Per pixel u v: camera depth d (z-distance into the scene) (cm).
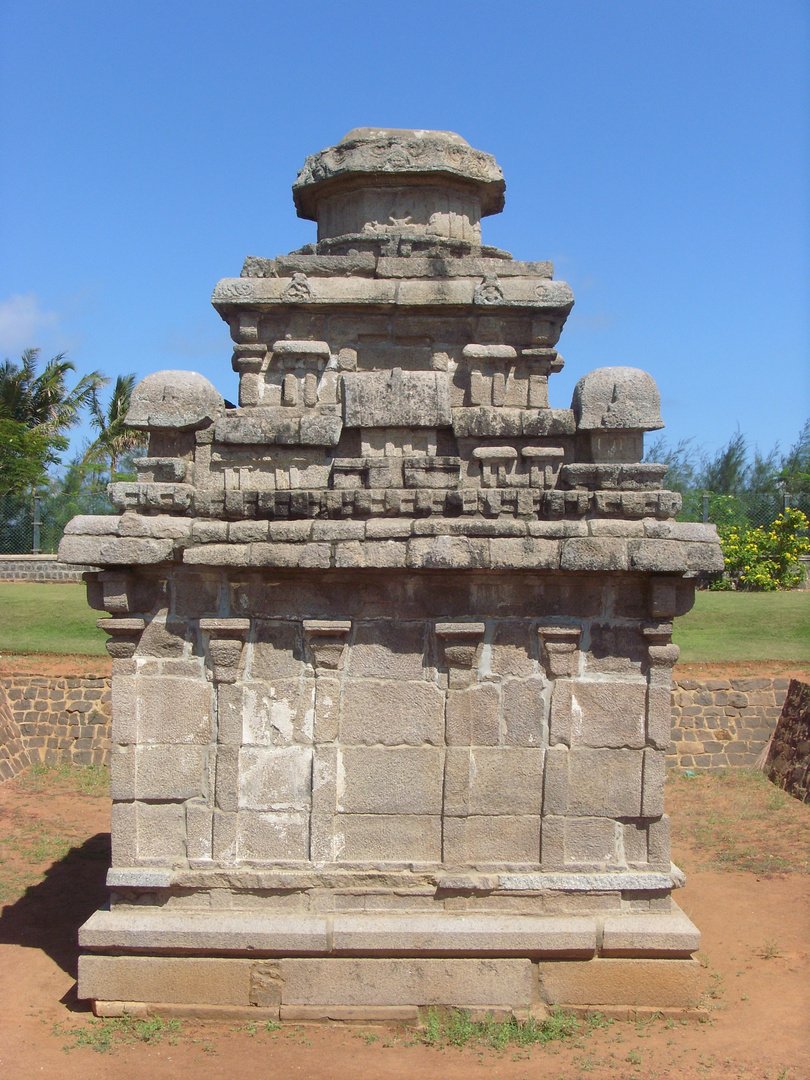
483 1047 663
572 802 718
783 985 781
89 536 695
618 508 710
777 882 1047
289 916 706
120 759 718
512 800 718
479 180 823
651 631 710
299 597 726
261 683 723
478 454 734
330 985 693
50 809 1321
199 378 744
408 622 723
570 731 718
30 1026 691
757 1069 635
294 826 720
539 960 702
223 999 696
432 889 713
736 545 2420
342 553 694
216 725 721
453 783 715
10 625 1942
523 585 721
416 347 770
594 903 712
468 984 694
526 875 712
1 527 2902
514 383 764
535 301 752
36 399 3669
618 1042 670
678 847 1173
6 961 812
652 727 716
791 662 1669
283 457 741
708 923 931
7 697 1595
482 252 818
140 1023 689
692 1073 630
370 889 712
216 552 703
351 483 736
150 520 704
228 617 722
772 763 1492
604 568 688
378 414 739
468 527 696
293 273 761
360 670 722
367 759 720
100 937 695
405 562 692
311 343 752
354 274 766
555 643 715
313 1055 652
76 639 1870
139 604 725
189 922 698
